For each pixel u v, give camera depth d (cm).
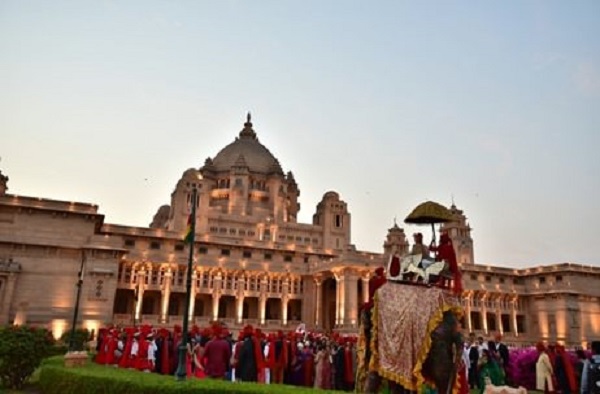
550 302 9550
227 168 12138
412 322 1196
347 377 2325
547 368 2494
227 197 11562
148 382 1528
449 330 1161
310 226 10950
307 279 8519
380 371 1230
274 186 11712
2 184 7850
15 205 6216
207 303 8438
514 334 9538
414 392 1192
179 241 8094
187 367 2242
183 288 7631
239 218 10288
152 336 2847
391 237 11419
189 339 2534
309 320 8319
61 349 3612
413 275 1304
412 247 1389
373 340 1283
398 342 1205
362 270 7600
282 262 8700
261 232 10212
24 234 6222
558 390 2484
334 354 2436
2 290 5791
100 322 6200
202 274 7875
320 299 8350
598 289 9769
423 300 1209
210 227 9969
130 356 2548
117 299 7988
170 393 1429
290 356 2428
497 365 2322
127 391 1561
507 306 9800
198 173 10200
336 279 7781
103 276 6378
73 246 6344
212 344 1970
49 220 6397
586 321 9431
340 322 7431
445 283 1283
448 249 1300
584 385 2048
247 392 1320
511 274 10056
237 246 8412
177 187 10031
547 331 9481
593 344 1995
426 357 1143
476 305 9425
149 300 8300
